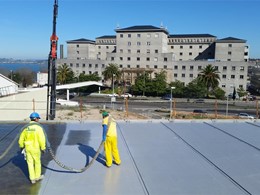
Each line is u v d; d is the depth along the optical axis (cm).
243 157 673
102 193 473
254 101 7481
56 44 1585
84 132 887
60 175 548
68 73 8869
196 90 7525
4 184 505
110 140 588
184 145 769
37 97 2688
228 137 864
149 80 8069
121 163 620
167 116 4556
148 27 9612
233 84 8481
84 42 11450
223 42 9962
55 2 1570
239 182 524
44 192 475
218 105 6594
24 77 10925
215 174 563
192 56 10938
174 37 11100
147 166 604
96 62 9656
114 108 5369
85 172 565
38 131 514
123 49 9644
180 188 495
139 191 482
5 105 2466
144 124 1036
